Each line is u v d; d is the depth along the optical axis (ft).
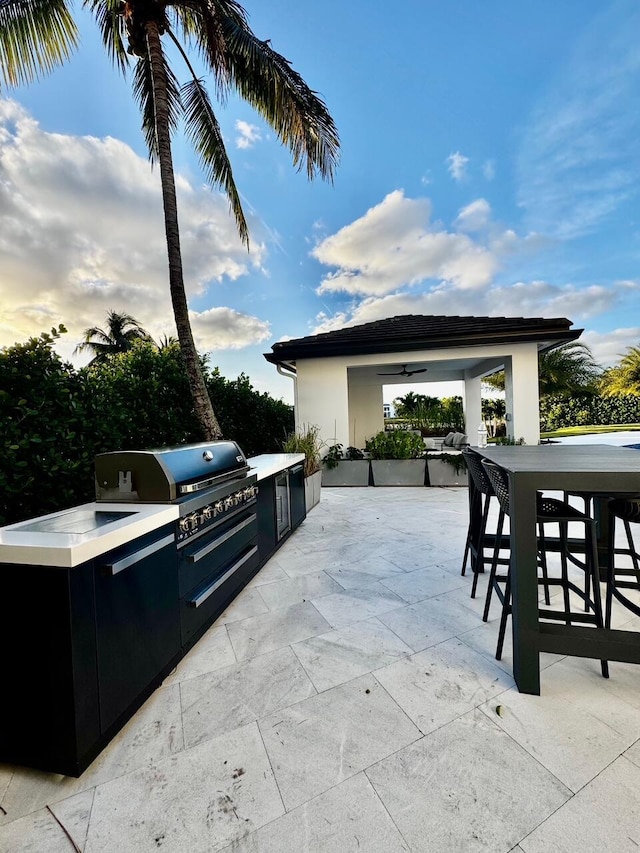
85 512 6.64
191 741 5.46
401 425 45.01
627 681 6.59
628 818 4.21
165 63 16.65
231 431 22.49
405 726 5.64
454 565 12.19
